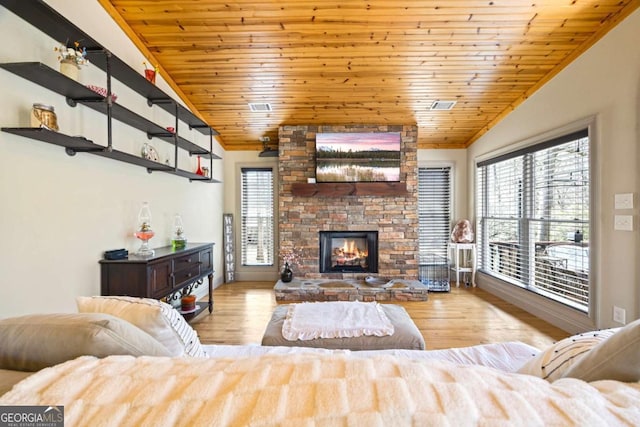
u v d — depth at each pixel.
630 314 2.30
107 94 2.00
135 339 0.84
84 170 2.08
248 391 0.55
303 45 2.85
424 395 0.53
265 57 3.01
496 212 4.17
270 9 2.44
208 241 4.32
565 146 2.96
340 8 2.43
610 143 2.44
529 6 2.38
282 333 1.92
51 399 0.53
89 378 0.59
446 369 0.62
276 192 4.96
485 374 0.61
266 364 0.64
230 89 3.55
